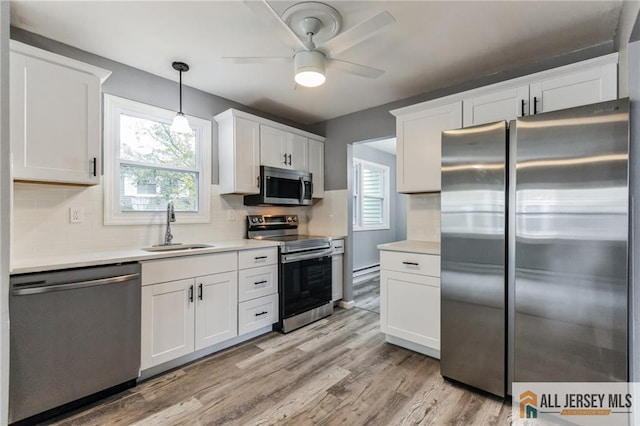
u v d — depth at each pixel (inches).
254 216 138.1
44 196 84.9
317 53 76.5
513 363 73.2
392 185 263.9
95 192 94.1
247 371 89.4
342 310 146.8
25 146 72.9
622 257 59.7
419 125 109.3
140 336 81.4
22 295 64.4
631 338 61.3
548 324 67.4
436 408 73.0
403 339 103.0
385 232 254.5
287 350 103.0
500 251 74.2
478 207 77.7
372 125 141.2
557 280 66.2
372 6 72.3
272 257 116.7
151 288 83.8
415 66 102.0
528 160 69.4
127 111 101.7
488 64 100.8
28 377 65.2
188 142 118.2
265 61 80.0
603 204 61.2
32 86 73.9
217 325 98.8
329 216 157.6
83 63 80.8
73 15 75.7
